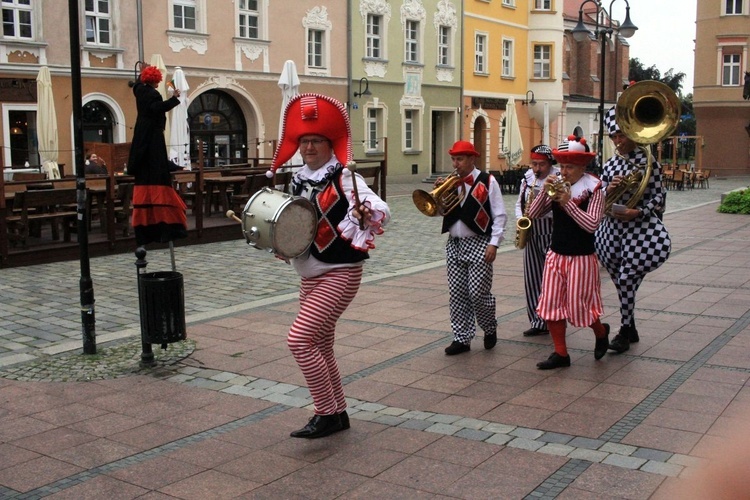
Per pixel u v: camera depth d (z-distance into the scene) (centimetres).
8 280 1025
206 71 2362
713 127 4569
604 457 429
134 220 751
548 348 661
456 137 3500
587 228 570
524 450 442
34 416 515
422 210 628
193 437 475
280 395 553
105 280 1027
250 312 823
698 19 4528
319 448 453
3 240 1099
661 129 618
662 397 526
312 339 457
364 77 2944
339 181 450
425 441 460
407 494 390
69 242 1224
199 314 817
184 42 2292
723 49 4469
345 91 2878
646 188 628
